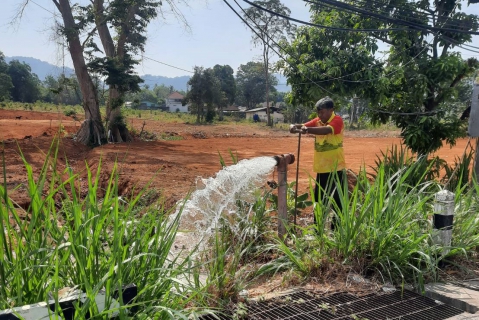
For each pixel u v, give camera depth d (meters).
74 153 21.22
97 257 2.98
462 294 4.39
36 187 3.06
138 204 6.08
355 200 5.07
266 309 4.15
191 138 33.41
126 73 25.67
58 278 2.91
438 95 10.47
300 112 71.50
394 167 8.39
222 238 5.11
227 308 3.95
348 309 4.20
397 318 4.05
